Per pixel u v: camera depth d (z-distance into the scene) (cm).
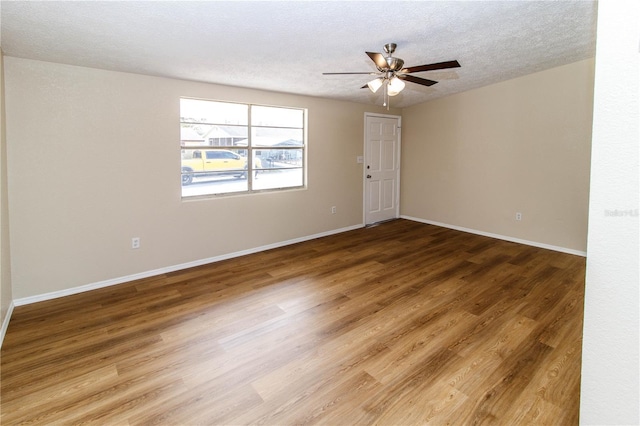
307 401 201
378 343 258
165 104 391
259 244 488
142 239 388
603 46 71
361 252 479
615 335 73
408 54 341
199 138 432
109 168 361
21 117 313
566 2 246
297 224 529
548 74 457
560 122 453
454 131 582
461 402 198
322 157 551
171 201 405
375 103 604
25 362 237
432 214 634
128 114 368
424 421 186
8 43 275
